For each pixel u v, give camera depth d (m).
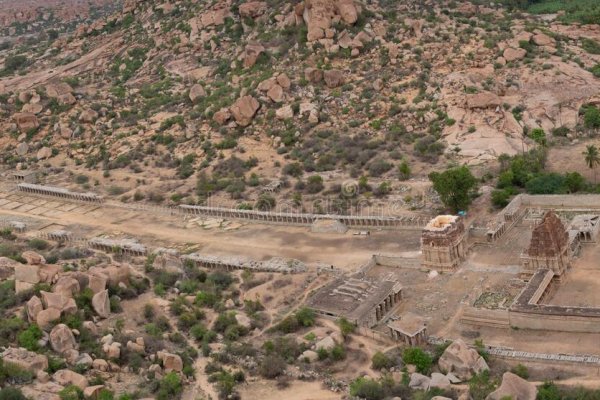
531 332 124.00
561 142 190.00
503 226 156.25
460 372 111.75
